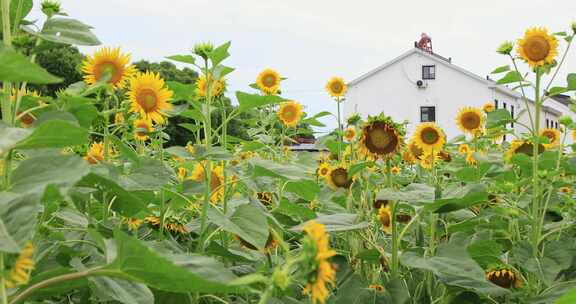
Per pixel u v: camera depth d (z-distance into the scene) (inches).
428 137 178.4
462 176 178.1
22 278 50.7
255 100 127.3
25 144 57.3
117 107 131.3
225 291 56.5
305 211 137.3
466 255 107.5
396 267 120.7
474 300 119.3
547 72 165.2
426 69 1958.7
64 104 101.8
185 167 168.7
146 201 107.0
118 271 56.0
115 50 124.2
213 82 132.3
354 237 145.5
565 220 163.3
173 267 52.2
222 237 131.2
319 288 51.0
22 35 86.1
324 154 296.8
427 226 159.8
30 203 50.1
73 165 55.6
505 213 142.4
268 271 109.3
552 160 161.3
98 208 139.1
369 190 153.4
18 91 79.8
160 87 124.6
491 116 168.9
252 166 123.3
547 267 122.4
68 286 75.1
